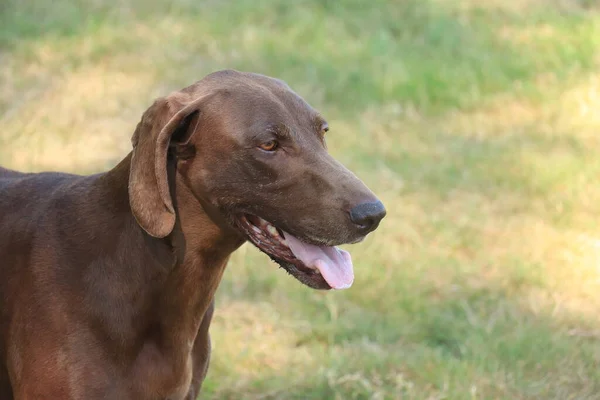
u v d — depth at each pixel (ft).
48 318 15.98
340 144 36.88
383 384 23.58
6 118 37.24
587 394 23.39
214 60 43.52
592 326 26.45
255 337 25.49
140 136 15.78
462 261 29.76
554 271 29.14
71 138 36.63
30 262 16.39
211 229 16.38
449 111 40.88
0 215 17.38
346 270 16.24
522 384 23.62
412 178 34.81
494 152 37.09
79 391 15.79
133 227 16.19
